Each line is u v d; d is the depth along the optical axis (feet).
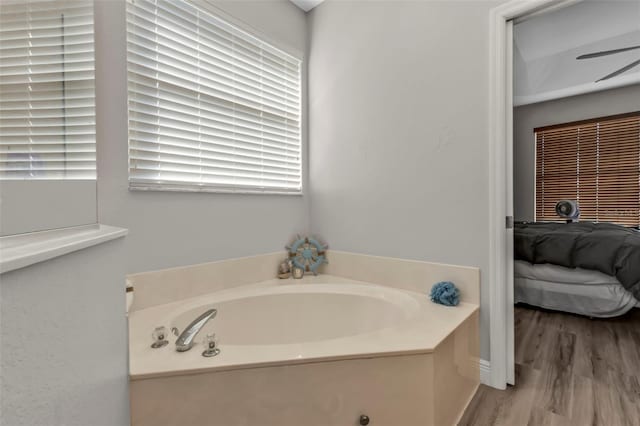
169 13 5.40
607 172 13.70
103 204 4.58
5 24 1.53
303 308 6.38
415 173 6.15
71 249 1.74
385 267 6.56
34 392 1.41
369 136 6.88
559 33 10.52
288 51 7.56
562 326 8.09
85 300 1.95
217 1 6.04
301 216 7.95
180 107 5.57
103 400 2.27
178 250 5.51
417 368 3.65
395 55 6.42
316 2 7.76
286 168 7.64
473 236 5.43
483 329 5.33
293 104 7.81
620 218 13.43
